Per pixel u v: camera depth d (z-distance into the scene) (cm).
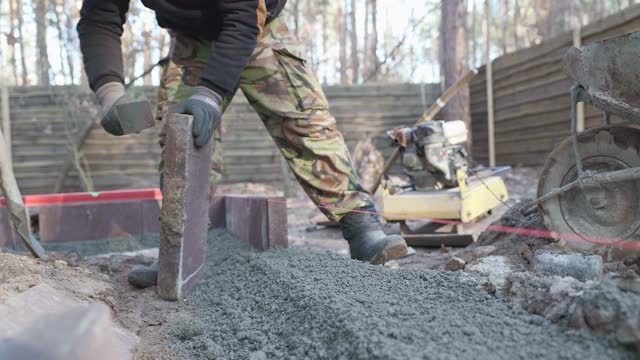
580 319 143
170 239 231
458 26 930
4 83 974
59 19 949
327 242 456
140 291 256
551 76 812
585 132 231
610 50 205
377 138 1078
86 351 123
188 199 229
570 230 237
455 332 151
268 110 273
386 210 403
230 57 229
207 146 245
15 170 994
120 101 235
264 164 1055
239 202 389
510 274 194
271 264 256
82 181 987
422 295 192
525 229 278
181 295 237
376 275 224
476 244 312
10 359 115
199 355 187
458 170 381
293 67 269
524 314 166
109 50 250
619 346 132
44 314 149
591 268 184
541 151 855
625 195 222
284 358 169
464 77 398
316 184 276
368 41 1720
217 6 245
